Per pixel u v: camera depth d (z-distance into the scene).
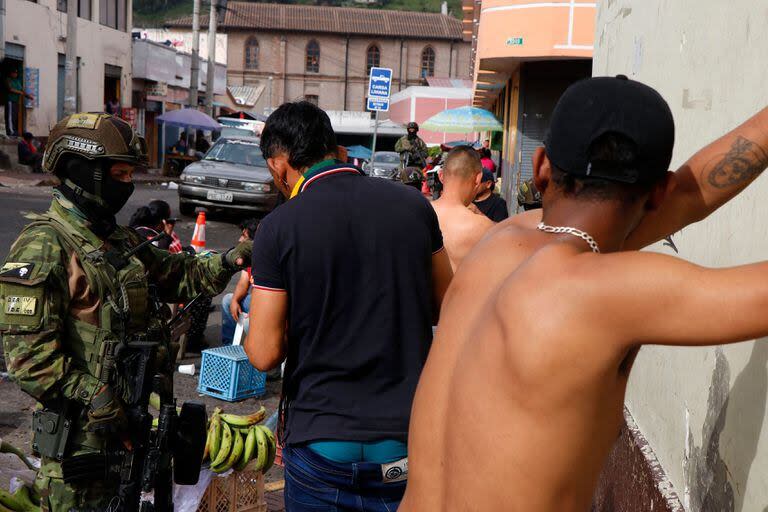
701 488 2.64
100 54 33.50
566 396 1.38
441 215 4.76
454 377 1.58
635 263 1.38
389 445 2.64
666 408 3.15
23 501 3.39
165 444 2.88
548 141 1.55
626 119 1.46
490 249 1.68
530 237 1.61
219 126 31.72
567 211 1.54
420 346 2.73
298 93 73.88
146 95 38.88
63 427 2.72
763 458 2.09
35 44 27.77
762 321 1.30
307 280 2.67
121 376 2.75
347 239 2.68
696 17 3.02
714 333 1.32
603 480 3.98
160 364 3.01
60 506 2.78
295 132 2.84
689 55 3.10
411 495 1.69
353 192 2.76
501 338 1.47
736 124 2.47
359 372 2.66
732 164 1.76
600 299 1.38
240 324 6.93
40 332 2.64
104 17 34.16
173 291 3.27
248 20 72.56
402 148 14.44
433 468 1.62
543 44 13.40
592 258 1.43
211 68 38.22
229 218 18.25
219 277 3.24
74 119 2.84
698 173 1.78
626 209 1.52
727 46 2.60
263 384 6.66
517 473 1.42
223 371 6.41
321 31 72.81
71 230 2.79
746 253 2.32
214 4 38.03
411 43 74.06
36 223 2.78
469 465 1.50
